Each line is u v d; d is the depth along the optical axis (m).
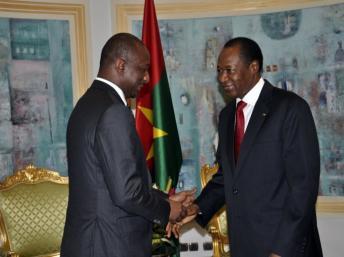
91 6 3.97
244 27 4.00
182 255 4.10
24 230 3.29
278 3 3.90
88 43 3.95
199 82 4.07
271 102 2.17
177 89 4.09
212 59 4.05
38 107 3.80
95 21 3.98
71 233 1.97
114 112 1.88
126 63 2.02
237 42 2.18
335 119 3.80
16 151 3.71
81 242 1.92
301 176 2.04
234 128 2.31
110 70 2.03
